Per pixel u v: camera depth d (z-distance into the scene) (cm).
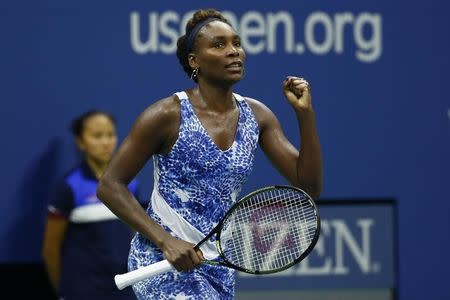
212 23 1132
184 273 1139
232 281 1181
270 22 1814
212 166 1127
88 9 1755
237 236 1159
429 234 1884
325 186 1848
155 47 1775
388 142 1862
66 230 1622
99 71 1759
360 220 1870
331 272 1866
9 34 1733
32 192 1745
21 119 1739
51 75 1745
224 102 1144
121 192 1128
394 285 1883
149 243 1147
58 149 1750
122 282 1103
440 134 1880
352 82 1847
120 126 1764
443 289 1891
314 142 1155
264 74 1812
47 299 1931
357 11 1845
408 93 1866
